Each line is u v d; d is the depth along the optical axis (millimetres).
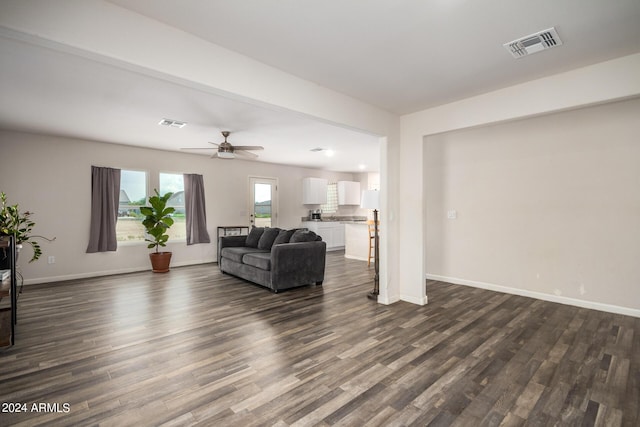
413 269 3916
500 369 2281
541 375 2199
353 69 2723
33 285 4824
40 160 4965
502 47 2355
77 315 3467
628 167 3398
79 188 5301
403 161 4027
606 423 1717
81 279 5230
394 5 1854
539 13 1932
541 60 2562
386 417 1767
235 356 2502
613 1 1810
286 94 2770
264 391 2021
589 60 2564
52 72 2688
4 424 1707
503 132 4309
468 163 4664
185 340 2809
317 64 2633
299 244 4602
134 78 2803
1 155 4664
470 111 3398
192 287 4715
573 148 3746
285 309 3674
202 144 5719
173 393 2002
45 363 2393
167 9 1893
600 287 3576
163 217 5789
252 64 2525
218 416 1777
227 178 7281
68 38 1694
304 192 8867
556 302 3875
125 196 5867
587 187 3654
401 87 3127
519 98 3043
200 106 3576
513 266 4250
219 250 6078
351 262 6938
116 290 4535
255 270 4727
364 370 2277
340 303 3910
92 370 2289
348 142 5531
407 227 3988
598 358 2436
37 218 4934
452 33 2166
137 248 5961
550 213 3928
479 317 3363
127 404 1888
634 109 3357
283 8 1887
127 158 5824
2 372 2258
